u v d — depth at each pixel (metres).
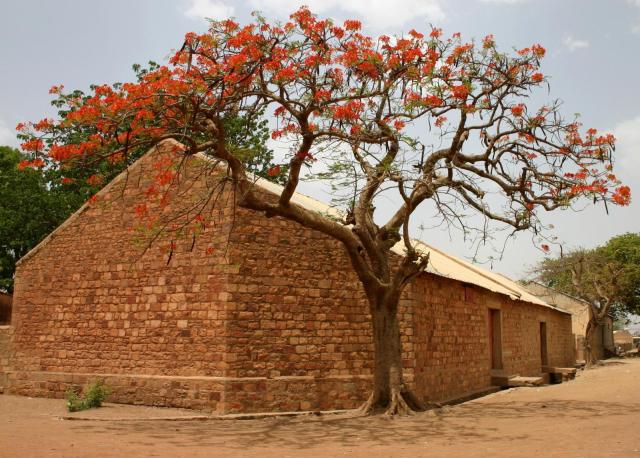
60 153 10.47
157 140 10.62
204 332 13.80
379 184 11.69
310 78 10.91
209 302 13.89
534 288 46.03
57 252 16.39
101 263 15.66
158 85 10.31
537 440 8.63
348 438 9.52
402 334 14.41
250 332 13.67
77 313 15.70
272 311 13.91
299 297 14.18
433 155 12.79
